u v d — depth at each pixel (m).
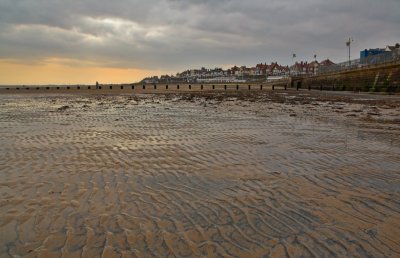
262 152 8.96
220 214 4.88
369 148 9.45
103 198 5.54
